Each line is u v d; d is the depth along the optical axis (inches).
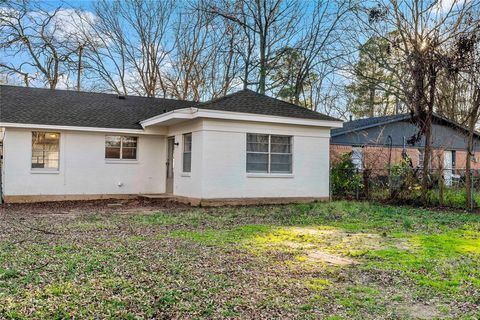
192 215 458.9
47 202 595.8
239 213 480.1
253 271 224.2
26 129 590.9
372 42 863.7
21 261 232.5
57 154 614.2
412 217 457.4
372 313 166.4
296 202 611.8
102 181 641.6
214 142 557.6
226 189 564.7
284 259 253.4
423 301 181.6
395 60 879.1
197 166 561.9
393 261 249.8
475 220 438.6
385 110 1301.7
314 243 305.9
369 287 200.7
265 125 591.2
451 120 808.3
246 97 615.5
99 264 228.8
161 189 682.8
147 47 1208.2
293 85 1043.3
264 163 596.4
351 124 950.4
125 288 188.2
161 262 237.3
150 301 172.7
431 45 587.5
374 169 683.4
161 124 632.4
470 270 228.8
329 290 195.2
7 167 580.7
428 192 577.3
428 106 576.7
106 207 548.7
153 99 781.3
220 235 332.8
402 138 900.6
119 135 657.0
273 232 351.6
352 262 247.8
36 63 1080.8
